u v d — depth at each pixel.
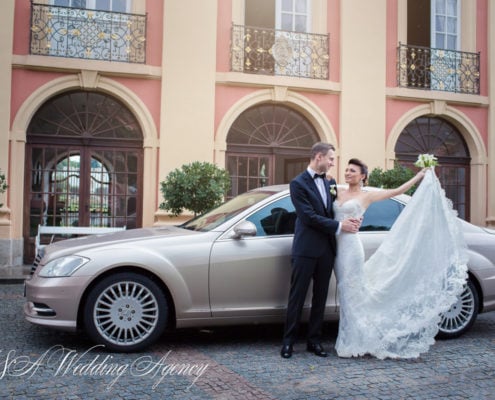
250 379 4.09
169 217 10.79
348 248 4.73
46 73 10.42
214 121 11.20
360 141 11.92
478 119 12.95
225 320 4.91
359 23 12.02
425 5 13.13
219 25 11.37
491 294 5.57
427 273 4.83
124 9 11.10
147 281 4.72
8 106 10.17
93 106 10.88
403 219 4.96
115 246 4.76
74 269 4.59
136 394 3.73
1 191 9.11
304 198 4.66
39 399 3.61
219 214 5.50
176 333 5.54
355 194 4.93
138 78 10.84
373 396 3.77
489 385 4.03
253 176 11.68
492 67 12.97
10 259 10.10
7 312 6.32
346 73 11.88
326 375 4.21
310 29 12.12
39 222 10.63
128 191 11.01
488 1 13.10
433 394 3.83
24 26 10.40
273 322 5.04
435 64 12.68
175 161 10.87
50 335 5.26
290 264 5.02
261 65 11.58
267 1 11.95
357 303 4.71
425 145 12.84
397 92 12.22
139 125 11.05
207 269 4.82
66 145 10.75
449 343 5.29
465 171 13.11
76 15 10.65
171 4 10.93
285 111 11.91
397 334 4.68
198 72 11.01
